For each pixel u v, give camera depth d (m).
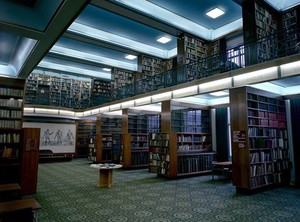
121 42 11.39
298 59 4.89
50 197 5.62
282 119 7.57
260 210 4.69
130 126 12.17
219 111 9.72
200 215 4.37
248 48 7.11
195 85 7.36
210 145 9.89
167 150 8.31
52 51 11.94
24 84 6.88
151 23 9.23
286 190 6.48
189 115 9.63
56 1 3.35
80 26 10.12
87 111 15.22
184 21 9.66
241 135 6.16
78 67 15.45
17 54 6.04
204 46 10.69
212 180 7.96
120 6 8.16
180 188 6.69
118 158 11.27
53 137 16.03
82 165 12.09
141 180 7.90
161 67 13.06
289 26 7.82
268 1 7.69
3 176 5.89
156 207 4.85
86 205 4.96
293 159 7.43
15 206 2.94
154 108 11.62
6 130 6.15
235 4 8.49
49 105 15.02
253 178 6.05
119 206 4.91
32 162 5.99
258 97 6.73
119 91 13.38
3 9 3.69
